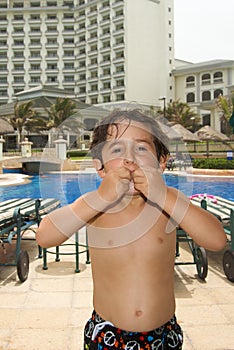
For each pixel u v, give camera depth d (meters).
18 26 78.94
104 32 73.56
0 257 4.83
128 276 1.39
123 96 69.19
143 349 1.38
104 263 1.43
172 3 69.88
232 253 3.90
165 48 69.00
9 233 4.40
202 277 3.93
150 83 70.25
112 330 1.41
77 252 4.28
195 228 1.39
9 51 78.56
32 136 44.16
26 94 49.69
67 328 2.87
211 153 24.39
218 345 2.61
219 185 13.38
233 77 62.03
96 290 1.48
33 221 4.66
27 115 43.81
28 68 78.44
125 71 68.50
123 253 1.39
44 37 78.88
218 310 3.18
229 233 4.27
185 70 66.62
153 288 1.40
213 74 63.94
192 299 3.42
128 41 68.31
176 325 1.51
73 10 78.50
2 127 22.86
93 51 74.56
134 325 1.38
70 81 77.94
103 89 72.12
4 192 12.20
